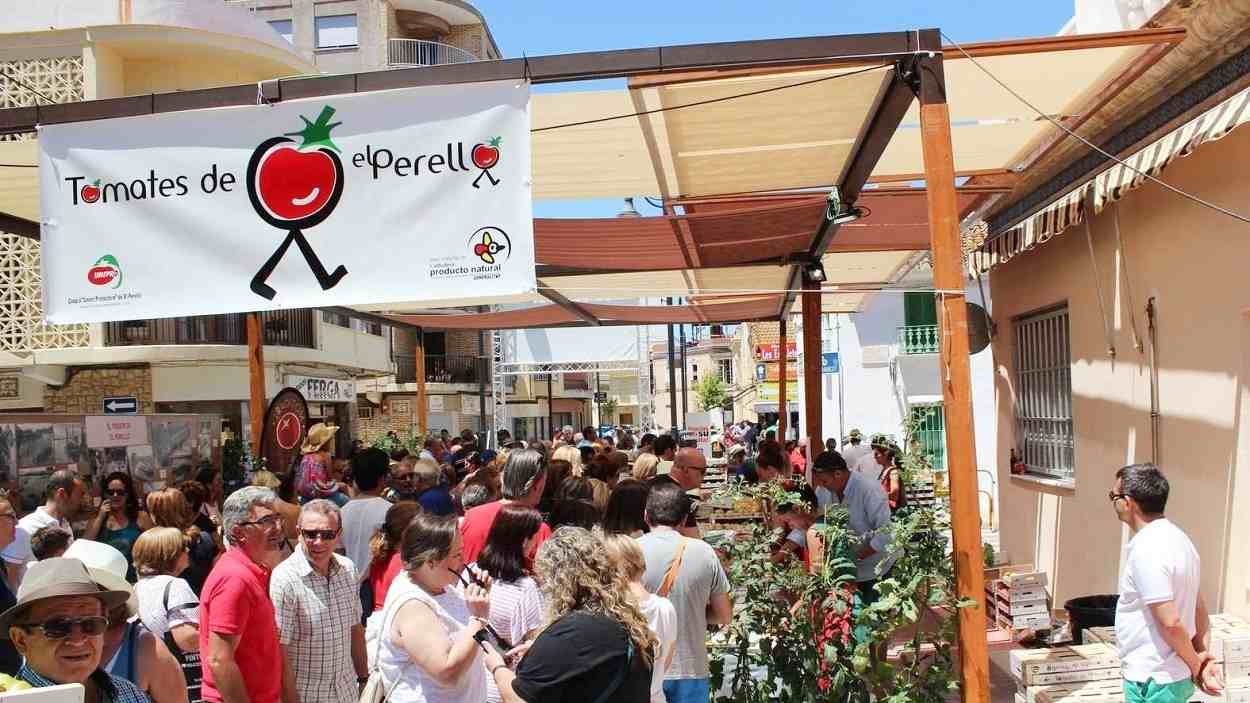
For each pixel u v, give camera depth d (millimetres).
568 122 6590
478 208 5578
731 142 7086
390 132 5645
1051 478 9273
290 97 5730
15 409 17375
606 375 66562
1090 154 7562
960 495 5039
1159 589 4156
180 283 5762
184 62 17375
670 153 7352
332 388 23016
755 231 9656
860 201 9055
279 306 5691
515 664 3957
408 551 4242
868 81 5875
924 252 12008
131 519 7977
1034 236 7922
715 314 16094
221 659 4332
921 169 8594
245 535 4562
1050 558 9086
